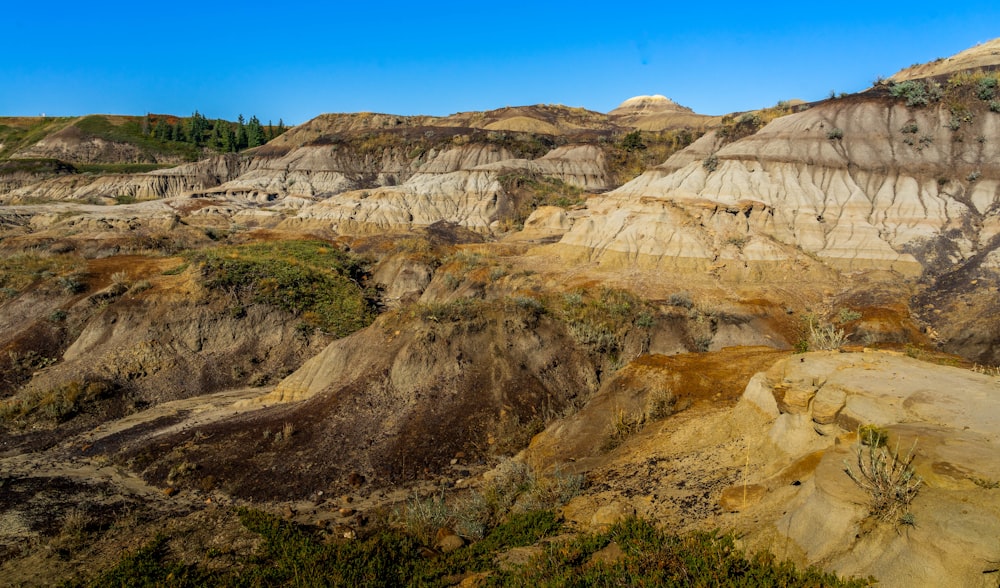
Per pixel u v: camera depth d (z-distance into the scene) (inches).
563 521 555.2
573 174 4325.8
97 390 1180.5
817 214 2025.1
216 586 533.0
